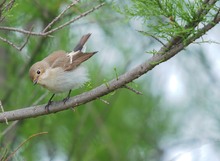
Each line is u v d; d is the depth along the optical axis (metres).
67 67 10.56
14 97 13.35
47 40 13.02
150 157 15.62
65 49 12.99
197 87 16.11
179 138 15.88
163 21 7.86
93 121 14.95
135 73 8.16
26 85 13.31
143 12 7.64
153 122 16.12
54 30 8.09
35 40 12.74
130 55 15.16
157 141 15.95
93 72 14.19
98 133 14.63
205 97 15.90
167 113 16.16
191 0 7.97
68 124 14.46
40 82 10.62
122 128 15.96
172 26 7.52
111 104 14.95
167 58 7.90
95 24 13.90
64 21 12.80
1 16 8.07
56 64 10.63
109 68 14.98
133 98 16.12
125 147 15.67
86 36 11.30
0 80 13.52
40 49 12.87
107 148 14.77
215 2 7.51
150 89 16.20
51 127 14.09
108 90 8.41
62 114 14.41
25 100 13.23
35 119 13.55
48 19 12.82
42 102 13.20
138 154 15.55
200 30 7.55
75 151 14.30
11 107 13.24
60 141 14.27
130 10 7.77
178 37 7.68
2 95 13.46
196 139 15.23
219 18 7.47
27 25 12.74
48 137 13.89
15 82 13.30
